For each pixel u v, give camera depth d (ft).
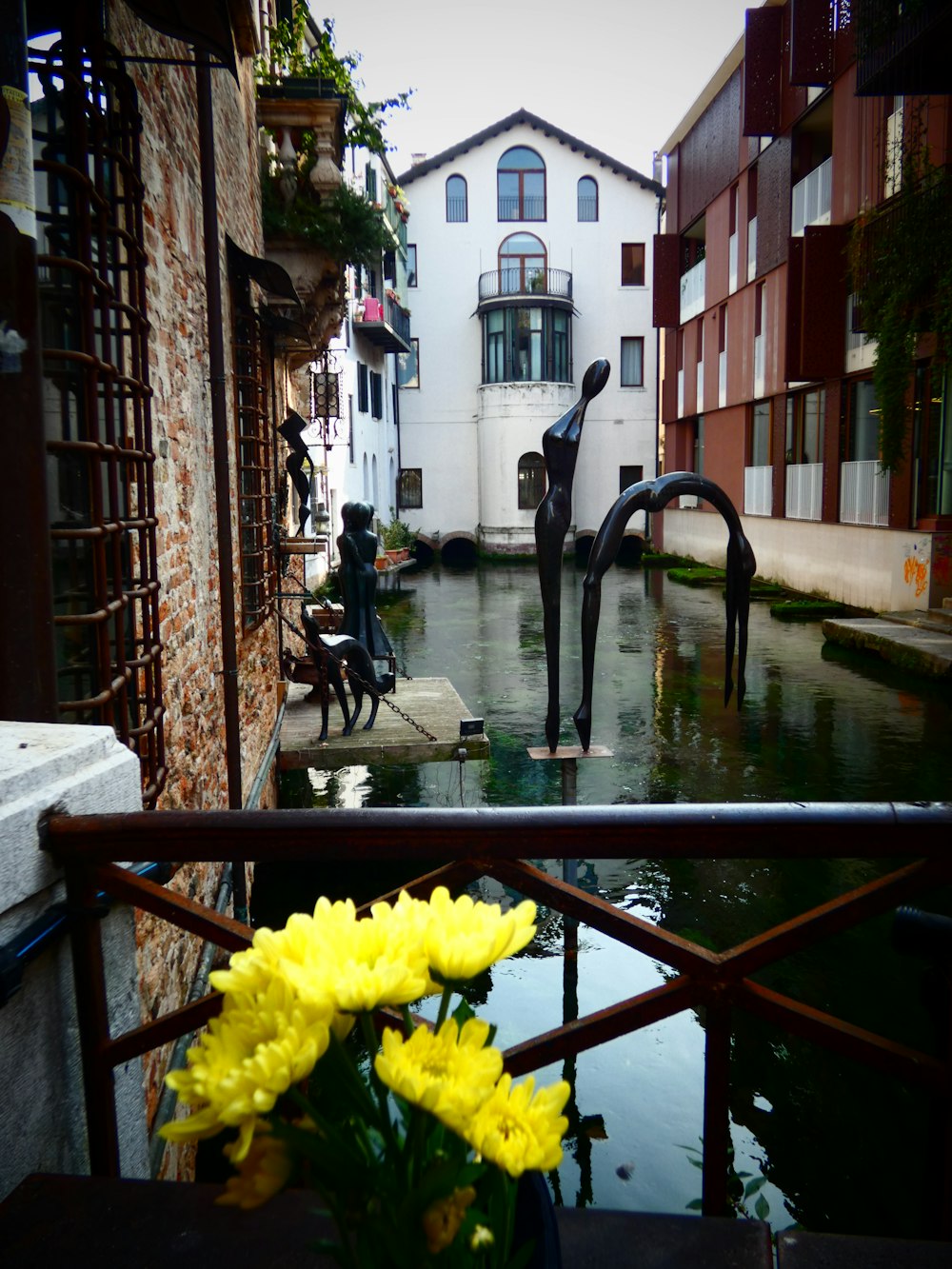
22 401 7.38
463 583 90.38
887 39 42.70
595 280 119.96
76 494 10.17
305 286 30.35
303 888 22.63
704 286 92.73
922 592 52.95
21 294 7.34
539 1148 2.35
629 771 30.96
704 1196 5.63
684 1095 15.20
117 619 10.18
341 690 26.23
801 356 62.03
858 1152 13.84
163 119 13.97
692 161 95.14
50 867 5.57
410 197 119.24
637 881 23.00
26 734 6.40
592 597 18.20
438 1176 2.51
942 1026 5.40
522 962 19.57
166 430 13.79
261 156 28.60
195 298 16.56
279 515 31.37
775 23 69.72
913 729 35.22
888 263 47.52
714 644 53.21
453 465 123.34
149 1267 4.74
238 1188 2.60
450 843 5.28
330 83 28.22
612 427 120.78
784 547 73.61
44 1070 5.67
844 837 5.14
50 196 9.61
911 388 52.54
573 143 117.50
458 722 27.89
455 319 120.98
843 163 60.08
